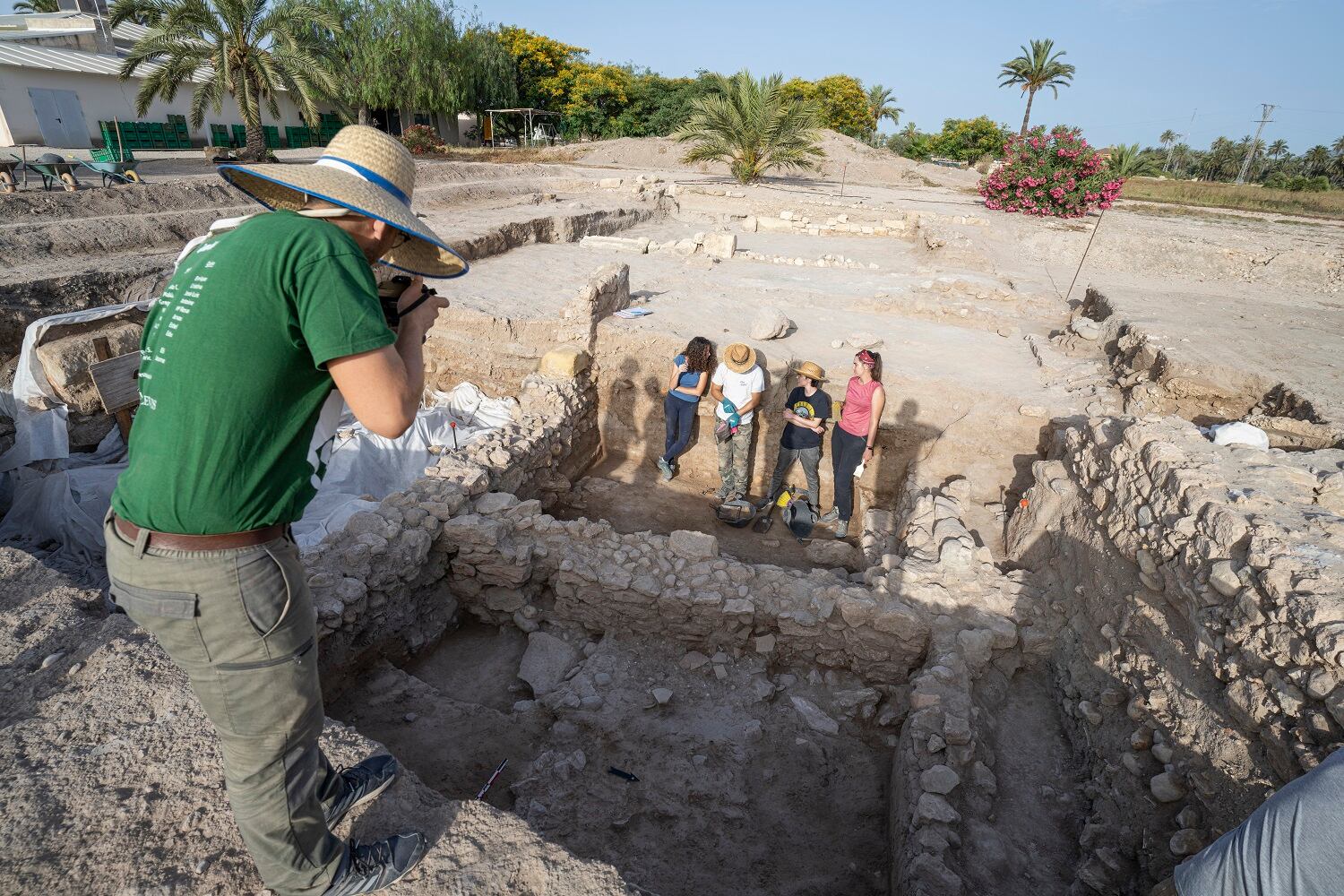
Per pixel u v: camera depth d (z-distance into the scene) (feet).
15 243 29.45
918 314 31.40
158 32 60.23
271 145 101.24
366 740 8.40
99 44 86.38
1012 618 14.85
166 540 4.83
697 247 44.04
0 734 8.05
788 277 37.96
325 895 6.29
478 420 24.81
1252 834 5.37
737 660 16.01
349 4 102.17
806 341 26.66
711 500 24.23
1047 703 13.75
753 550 21.56
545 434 22.53
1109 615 13.07
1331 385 20.11
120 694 8.79
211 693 5.17
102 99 79.97
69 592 10.78
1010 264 45.62
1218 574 10.28
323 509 19.67
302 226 4.78
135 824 7.14
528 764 13.16
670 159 110.11
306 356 4.90
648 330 25.91
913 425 22.81
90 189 39.99
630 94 148.46
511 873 7.06
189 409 4.57
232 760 5.49
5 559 11.39
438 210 52.44
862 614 14.89
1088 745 12.12
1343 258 45.14
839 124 179.42
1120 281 42.65
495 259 38.65
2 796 7.26
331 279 4.66
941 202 72.95
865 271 40.88
